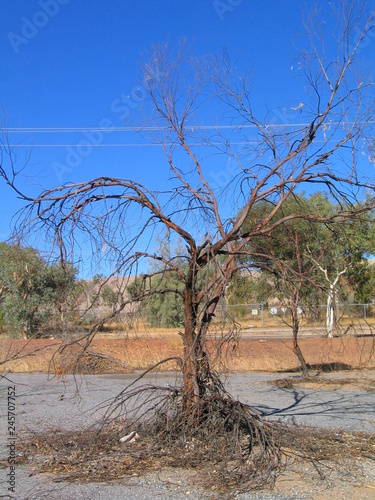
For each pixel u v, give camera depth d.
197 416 7.24
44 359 18.59
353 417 10.36
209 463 6.69
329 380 15.75
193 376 7.22
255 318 41.34
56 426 9.39
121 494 5.85
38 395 13.30
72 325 7.19
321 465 6.98
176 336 21.98
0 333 31.14
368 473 6.71
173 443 7.27
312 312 9.20
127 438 7.67
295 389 14.24
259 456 6.71
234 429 6.93
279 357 20.47
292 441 7.56
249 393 13.56
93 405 11.71
